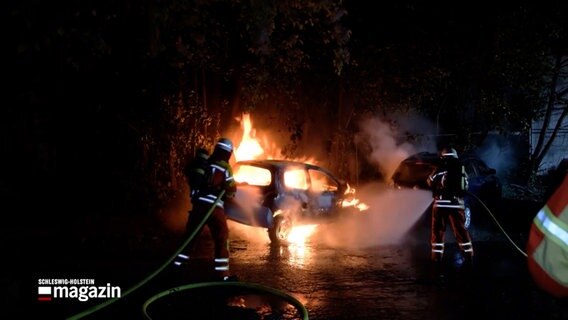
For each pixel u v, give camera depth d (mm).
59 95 11156
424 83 16109
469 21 16328
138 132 13016
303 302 6664
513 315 6332
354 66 15508
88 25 6684
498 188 14539
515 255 9742
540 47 16891
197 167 7324
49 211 12070
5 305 6059
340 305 6574
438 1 15695
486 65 16703
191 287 6715
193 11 8000
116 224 11164
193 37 9000
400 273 8234
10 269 7691
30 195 12852
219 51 12781
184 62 11891
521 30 16594
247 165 10578
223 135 14914
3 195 12523
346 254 9477
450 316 6246
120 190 12727
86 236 10039
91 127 13078
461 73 17156
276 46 12219
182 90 13320
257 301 6613
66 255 8695
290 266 8516
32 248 9070
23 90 7754
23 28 6223
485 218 13766
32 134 12859
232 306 6391
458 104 18453
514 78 16969
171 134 13148
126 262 8336
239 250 9641
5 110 8242
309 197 10648
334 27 9273
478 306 6652
